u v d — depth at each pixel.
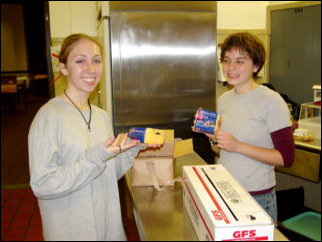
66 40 0.99
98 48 1.03
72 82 1.01
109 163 1.07
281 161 1.18
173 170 1.25
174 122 1.83
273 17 1.90
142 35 1.67
